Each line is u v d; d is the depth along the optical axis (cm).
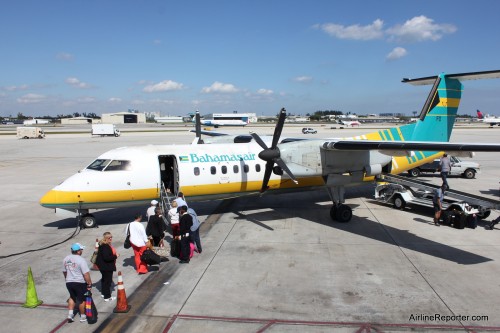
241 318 720
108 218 1469
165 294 823
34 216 1504
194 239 1048
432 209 1533
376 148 1178
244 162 1430
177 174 1325
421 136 1741
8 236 1253
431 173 2505
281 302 780
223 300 792
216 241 1172
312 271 935
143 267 933
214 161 1383
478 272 920
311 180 1516
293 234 1238
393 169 1664
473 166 2306
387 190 1636
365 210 1546
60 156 3656
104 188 1246
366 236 1209
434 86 1702
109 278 793
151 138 6059
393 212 1510
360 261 998
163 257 1023
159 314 741
